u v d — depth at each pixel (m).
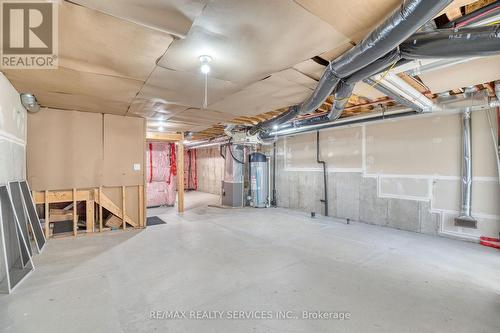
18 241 2.96
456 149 4.18
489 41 1.66
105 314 2.06
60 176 4.32
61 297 2.33
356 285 2.56
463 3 1.65
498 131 3.71
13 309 2.13
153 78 2.89
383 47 1.77
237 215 6.30
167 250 3.66
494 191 3.80
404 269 2.95
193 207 7.59
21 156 3.64
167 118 5.21
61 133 4.34
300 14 1.72
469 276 2.77
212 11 1.66
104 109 4.43
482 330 1.86
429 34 1.85
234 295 2.37
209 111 4.55
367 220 5.40
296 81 3.02
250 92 3.44
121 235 4.48
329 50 2.25
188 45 2.13
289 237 4.31
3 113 2.87
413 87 3.18
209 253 3.52
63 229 4.67
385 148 5.11
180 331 1.85
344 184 5.85
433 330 1.86
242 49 2.21
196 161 12.50
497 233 3.77
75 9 1.63
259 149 8.12
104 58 2.37
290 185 7.22
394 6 1.63
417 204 4.64
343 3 1.60
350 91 2.83
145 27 1.84
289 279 2.70
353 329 1.87
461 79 2.97
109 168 4.78
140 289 2.49
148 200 7.60
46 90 3.34
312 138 6.60
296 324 1.93
